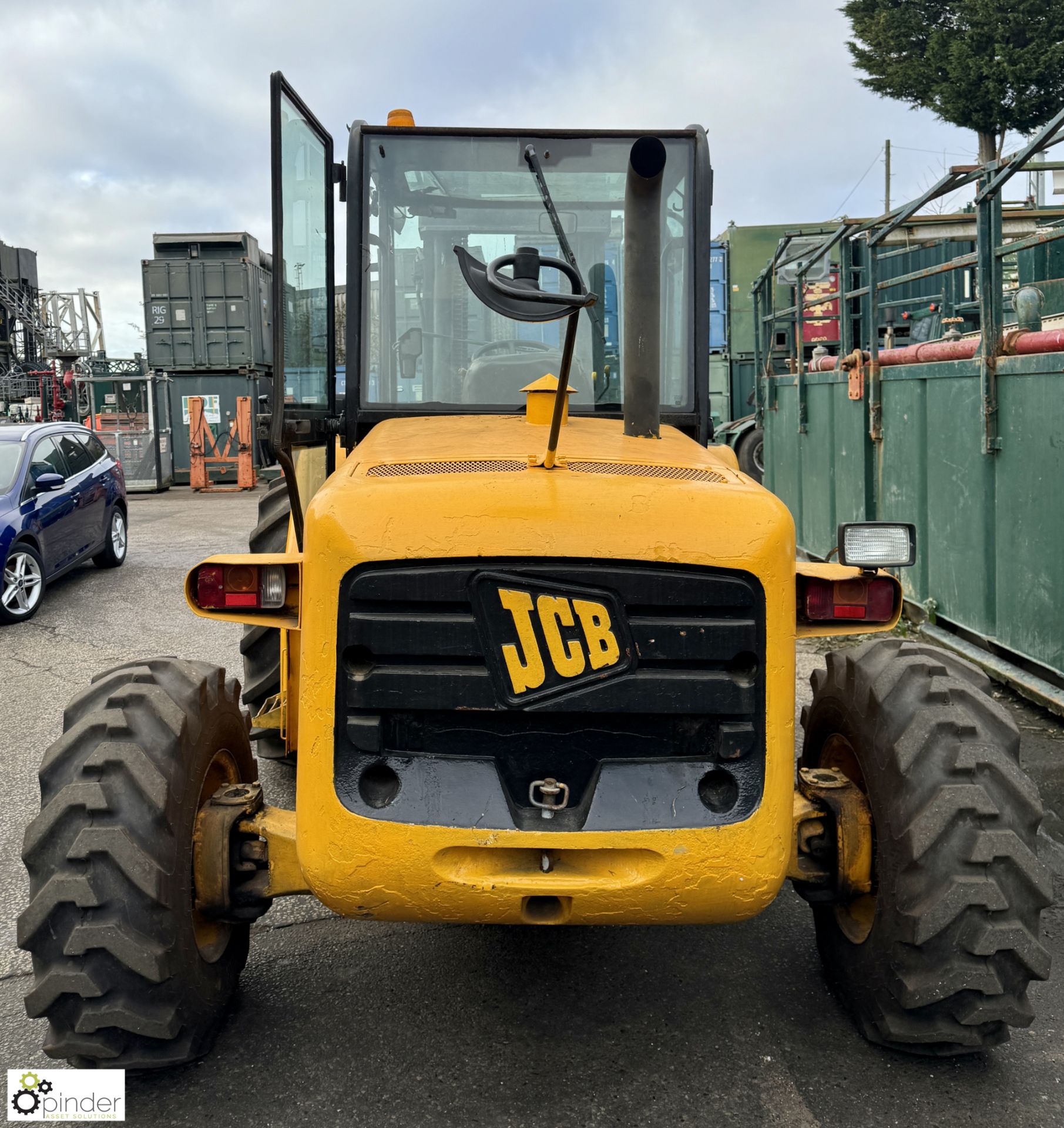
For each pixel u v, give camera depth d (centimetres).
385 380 380
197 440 2228
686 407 379
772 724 250
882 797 274
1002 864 257
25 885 409
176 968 260
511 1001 320
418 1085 279
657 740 254
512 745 252
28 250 3831
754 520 250
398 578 245
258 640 502
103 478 1151
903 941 262
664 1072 284
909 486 746
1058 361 540
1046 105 2764
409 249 382
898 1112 266
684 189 380
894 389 771
